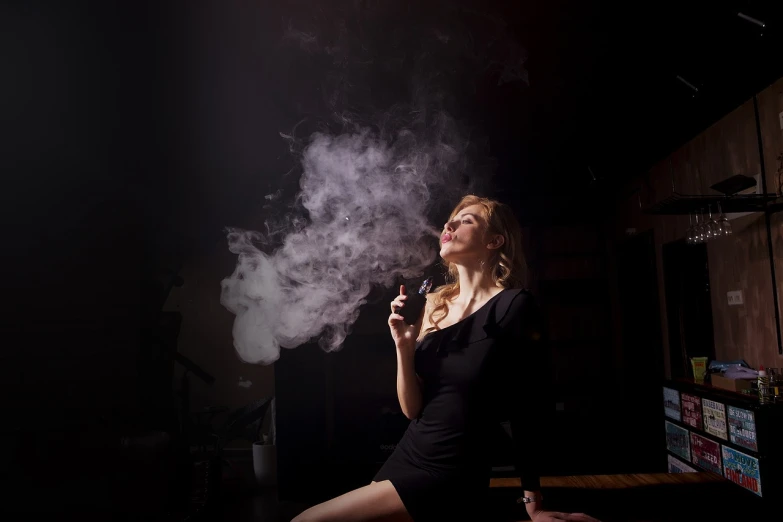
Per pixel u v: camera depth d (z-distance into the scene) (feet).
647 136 16.42
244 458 21.36
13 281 9.32
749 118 13.20
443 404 5.00
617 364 22.29
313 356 15.26
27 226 9.71
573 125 16.58
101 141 11.80
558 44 12.64
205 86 14.57
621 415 21.35
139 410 10.80
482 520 4.96
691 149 16.25
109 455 7.14
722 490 7.89
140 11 11.39
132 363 10.90
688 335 17.33
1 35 10.08
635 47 12.47
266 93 15.19
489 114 16.22
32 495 6.48
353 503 4.77
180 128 15.88
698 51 11.96
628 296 21.93
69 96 10.91
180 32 12.32
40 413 8.92
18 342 9.11
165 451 7.45
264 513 14.23
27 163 10.03
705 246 15.98
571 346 22.52
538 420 5.15
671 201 12.21
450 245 5.59
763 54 10.96
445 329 5.28
